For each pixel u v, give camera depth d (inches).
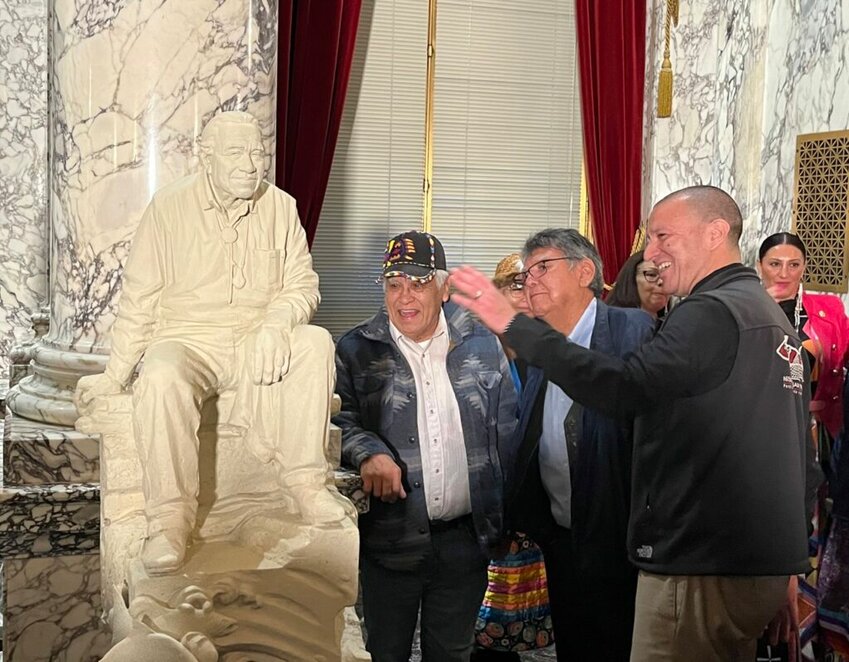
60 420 126.3
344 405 124.0
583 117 248.7
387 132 248.4
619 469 117.6
